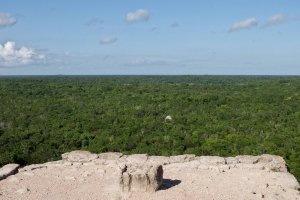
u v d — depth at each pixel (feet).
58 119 183.93
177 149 127.65
